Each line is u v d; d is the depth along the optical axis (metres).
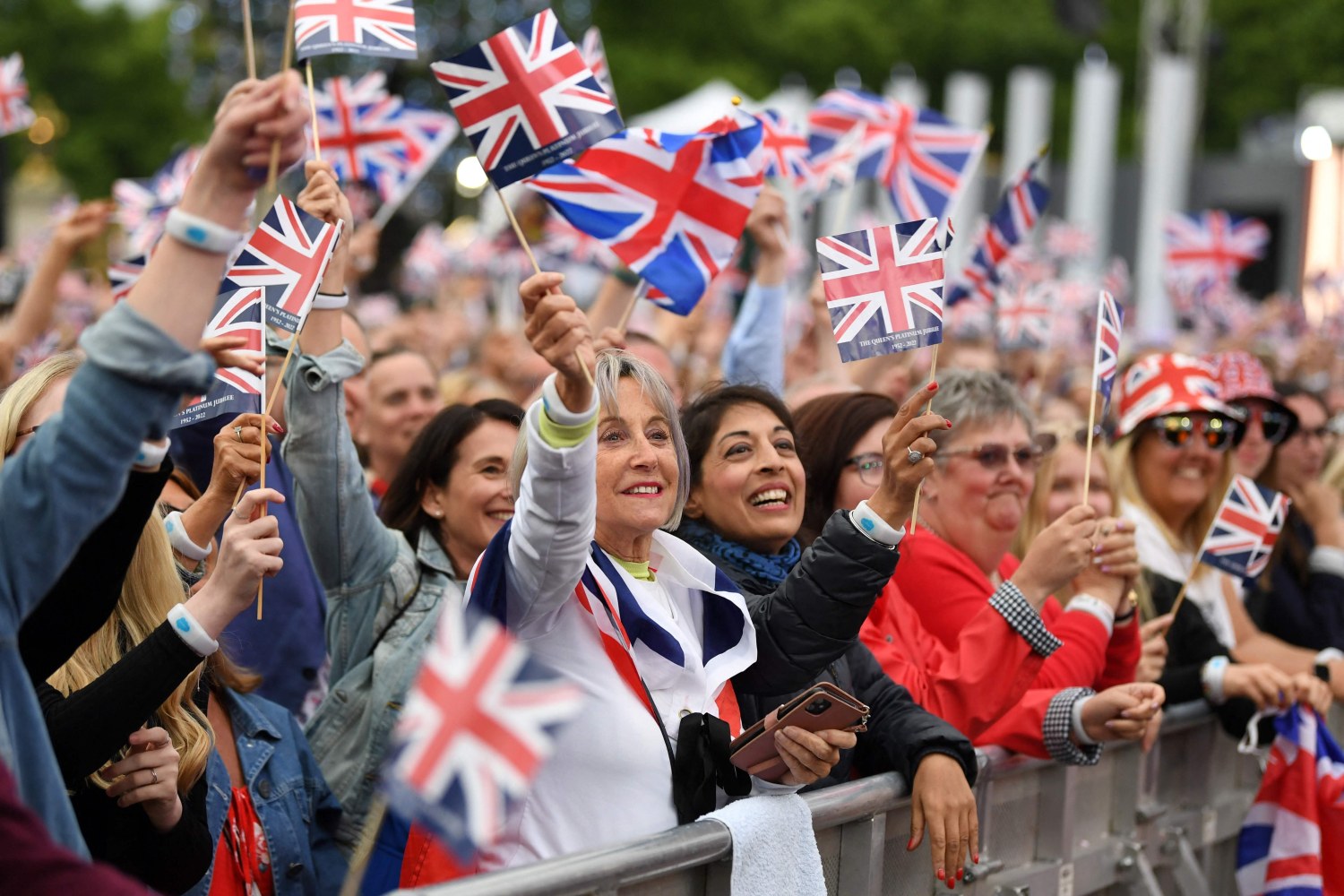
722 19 127.38
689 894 10.06
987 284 24.86
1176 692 16.83
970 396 15.72
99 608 8.55
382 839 12.87
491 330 39.34
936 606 14.91
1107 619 14.83
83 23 140.50
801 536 14.86
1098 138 85.88
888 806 11.84
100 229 21.80
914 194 26.36
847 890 11.72
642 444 11.00
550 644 10.35
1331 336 42.16
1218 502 19.59
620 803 10.19
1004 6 149.62
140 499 8.29
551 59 12.12
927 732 12.04
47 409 10.05
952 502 15.68
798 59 131.75
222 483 11.69
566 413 9.41
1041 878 14.14
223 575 9.83
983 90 87.31
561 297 9.29
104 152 138.75
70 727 9.43
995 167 130.38
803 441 15.45
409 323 43.16
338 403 13.58
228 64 93.75
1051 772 14.36
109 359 7.37
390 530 14.70
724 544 12.86
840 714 10.09
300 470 13.61
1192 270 44.78
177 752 10.32
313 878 12.13
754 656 11.12
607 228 16.16
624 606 10.59
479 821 6.05
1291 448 22.33
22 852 6.67
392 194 21.19
